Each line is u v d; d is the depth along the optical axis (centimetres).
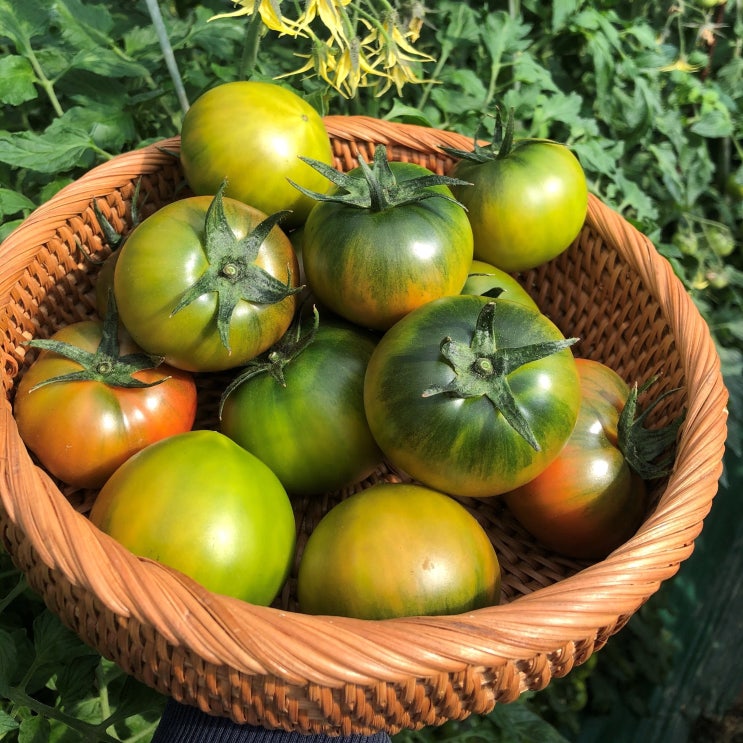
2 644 30
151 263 28
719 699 70
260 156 32
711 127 58
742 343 62
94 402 30
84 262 36
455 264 30
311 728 23
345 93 45
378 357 28
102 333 31
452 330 27
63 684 31
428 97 51
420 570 25
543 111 50
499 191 34
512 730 48
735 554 69
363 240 29
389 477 35
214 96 33
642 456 31
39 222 33
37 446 30
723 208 63
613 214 37
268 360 31
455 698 23
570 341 26
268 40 49
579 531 30
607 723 64
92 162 44
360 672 21
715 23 61
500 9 55
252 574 26
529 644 22
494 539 33
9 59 39
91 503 32
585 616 23
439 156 40
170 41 45
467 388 26
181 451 26
